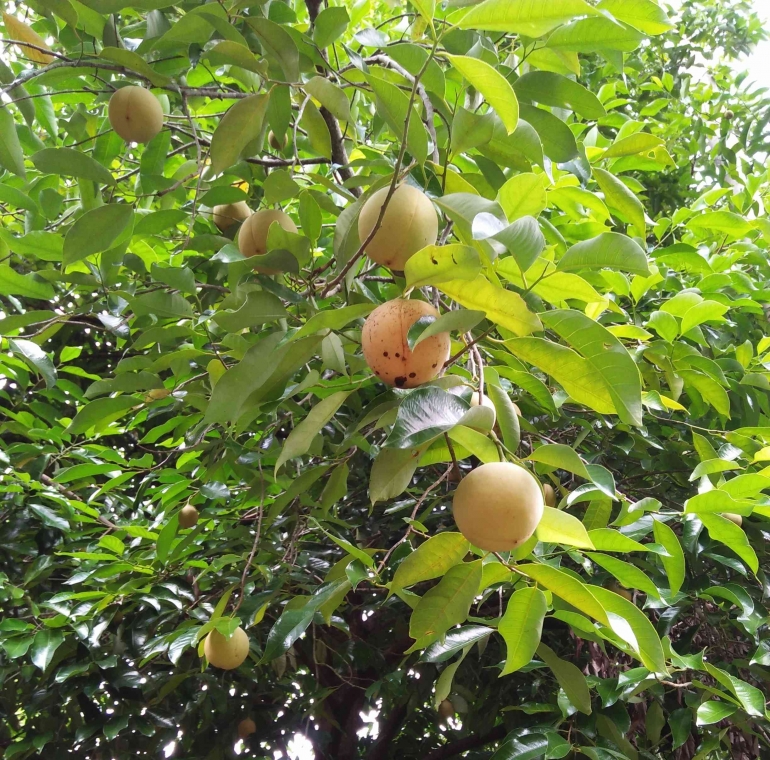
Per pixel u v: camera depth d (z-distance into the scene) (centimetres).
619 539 179
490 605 372
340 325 154
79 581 321
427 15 137
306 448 172
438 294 160
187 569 336
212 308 293
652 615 310
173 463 420
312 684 460
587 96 200
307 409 293
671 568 205
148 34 245
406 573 156
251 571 324
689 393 304
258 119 207
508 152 189
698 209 355
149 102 236
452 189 169
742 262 394
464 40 207
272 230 189
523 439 274
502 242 123
